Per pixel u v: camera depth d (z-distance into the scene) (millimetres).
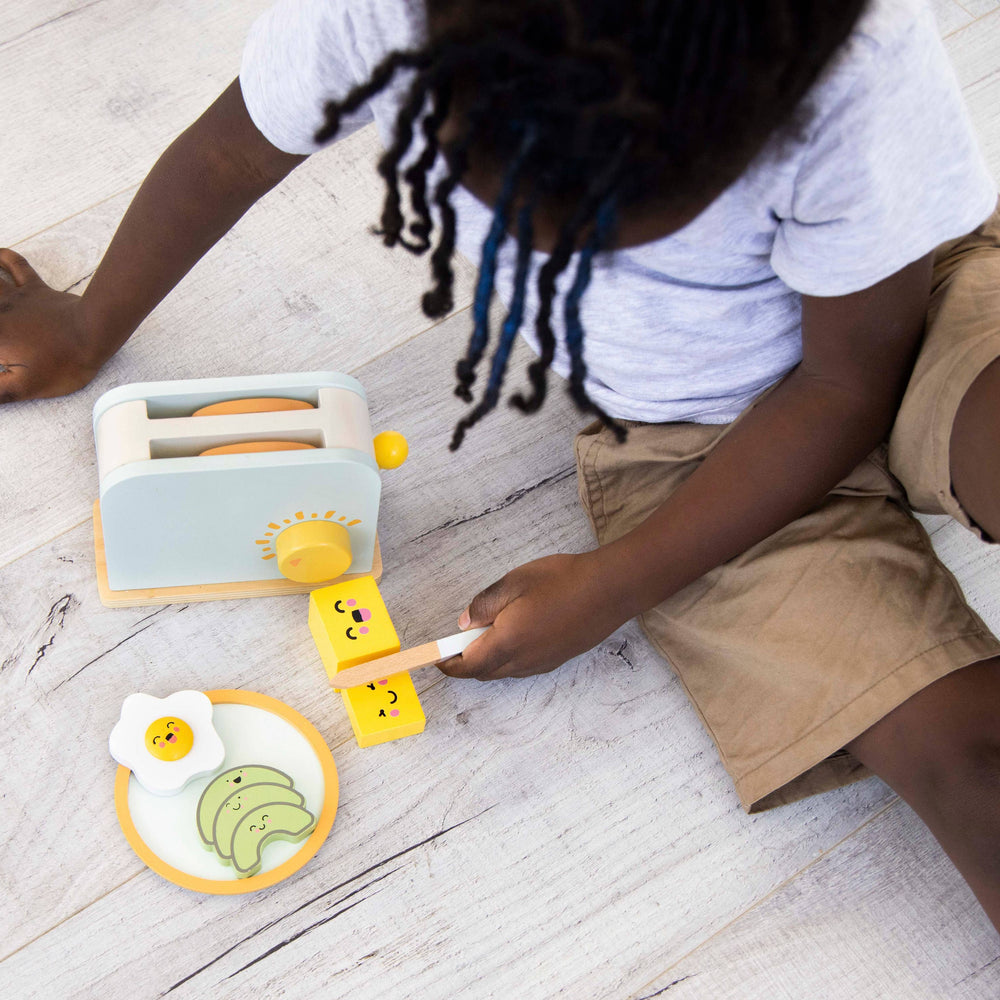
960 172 638
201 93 1199
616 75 441
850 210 625
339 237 1137
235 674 913
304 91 736
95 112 1174
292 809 837
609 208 493
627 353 840
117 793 842
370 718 876
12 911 804
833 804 921
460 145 490
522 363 1100
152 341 1052
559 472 1047
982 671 808
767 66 471
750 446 807
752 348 830
